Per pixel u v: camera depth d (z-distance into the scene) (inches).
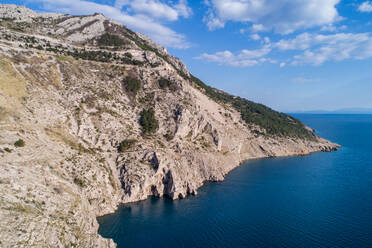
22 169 2080.5
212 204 3206.2
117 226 2603.3
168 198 3430.1
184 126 4569.4
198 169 4244.6
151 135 4207.7
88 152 3277.6
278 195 3513.8
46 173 2314.2
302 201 3272.6
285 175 4576.8
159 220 2748.5
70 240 1825.8
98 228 2514.8
